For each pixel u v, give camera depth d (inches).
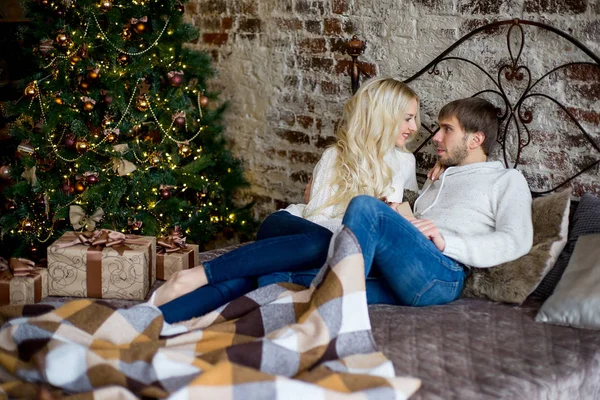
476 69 112.4
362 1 127.2
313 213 102.5
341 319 75.5
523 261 92.4
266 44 147.9
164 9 129.5
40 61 124.7
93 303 78.5
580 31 99.0
